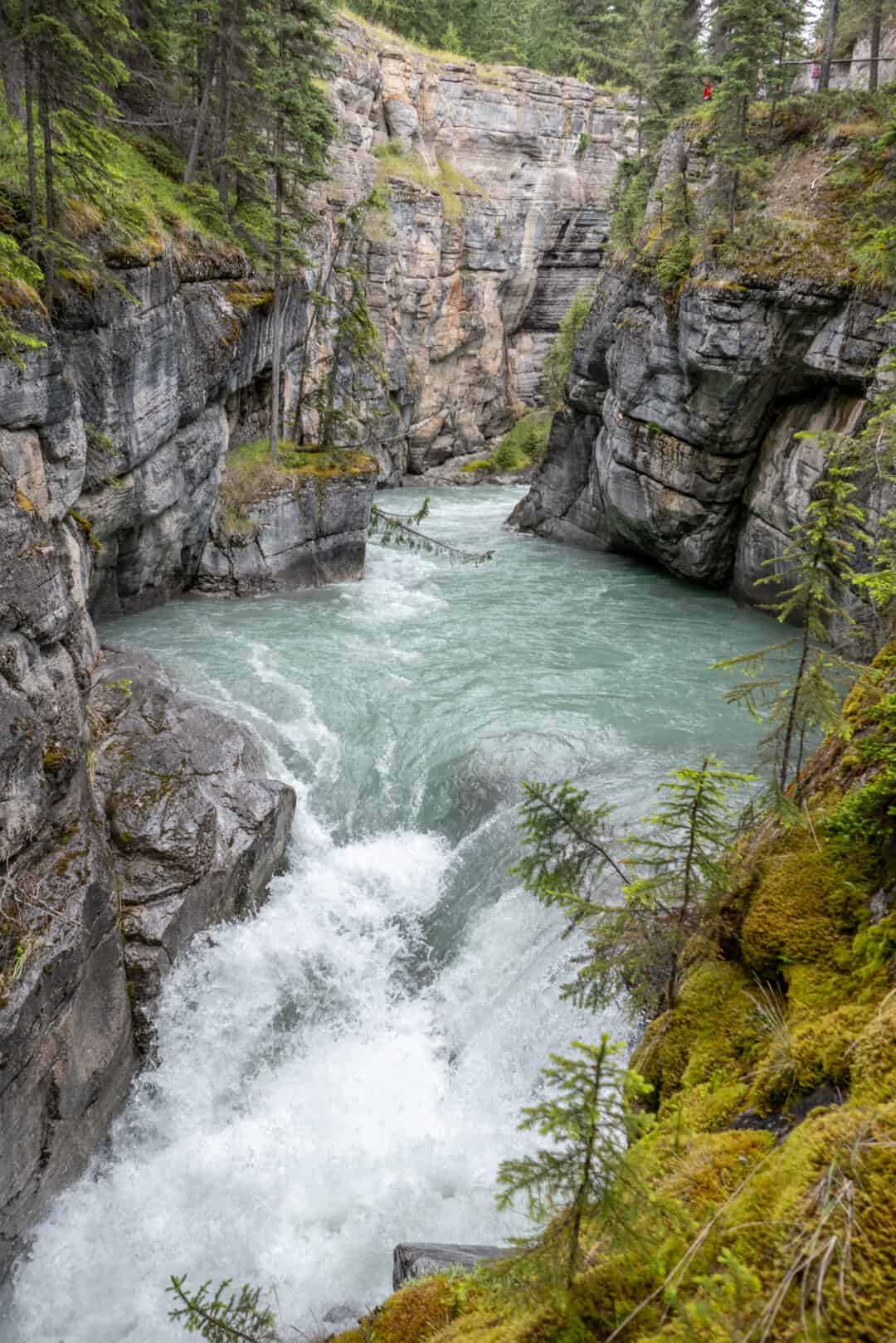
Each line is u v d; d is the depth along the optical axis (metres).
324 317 34.03
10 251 9.76
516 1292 3.02
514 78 49.62
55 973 6.84
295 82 21.69
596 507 29.53
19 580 7.57
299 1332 6.19
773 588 21.98
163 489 18.02
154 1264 7.01
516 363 57.12
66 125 12.50
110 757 10.15
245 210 23.84
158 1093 8.52
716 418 21.77
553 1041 8.64
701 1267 2.76
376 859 11.82
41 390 9.24
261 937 10.17
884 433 11.55
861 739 5.61
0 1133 6.26
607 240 55.34
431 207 44.88
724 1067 4.63
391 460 46.19
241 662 16.75
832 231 19.22
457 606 22.23
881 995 4.08
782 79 20.94
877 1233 2.45
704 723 14.74
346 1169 7.91
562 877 5.39
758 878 5.36
